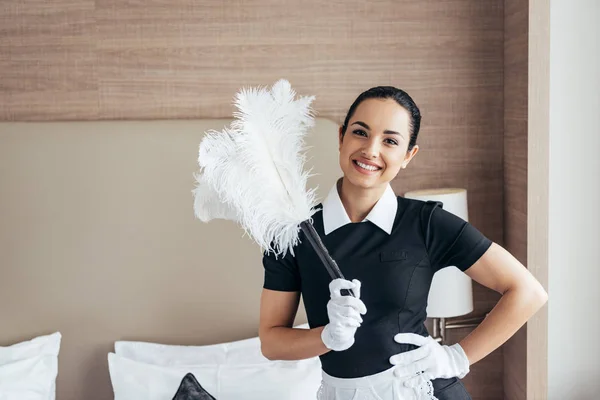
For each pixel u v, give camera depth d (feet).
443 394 4.97
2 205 8.14
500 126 8.48
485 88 8.44
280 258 5.20
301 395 7.14
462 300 7.91
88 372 8.28
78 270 8.20
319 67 8.39
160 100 8.44
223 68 8.40
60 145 8.13
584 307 7.90
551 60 7.61
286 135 4.87
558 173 7.75
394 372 4.84
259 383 7.19
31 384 7.50
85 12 8.34
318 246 4.73
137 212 8.16
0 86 8.43
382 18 8.34
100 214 8.16
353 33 8.36
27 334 8.25
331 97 8.42
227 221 8.16
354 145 4.86
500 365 8.83
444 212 5.06
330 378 5.05
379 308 4.92
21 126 8.18
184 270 8.20
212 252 8.18
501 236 8.63
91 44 8.38
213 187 4.90
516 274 4.98
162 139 8.14
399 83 8.41
